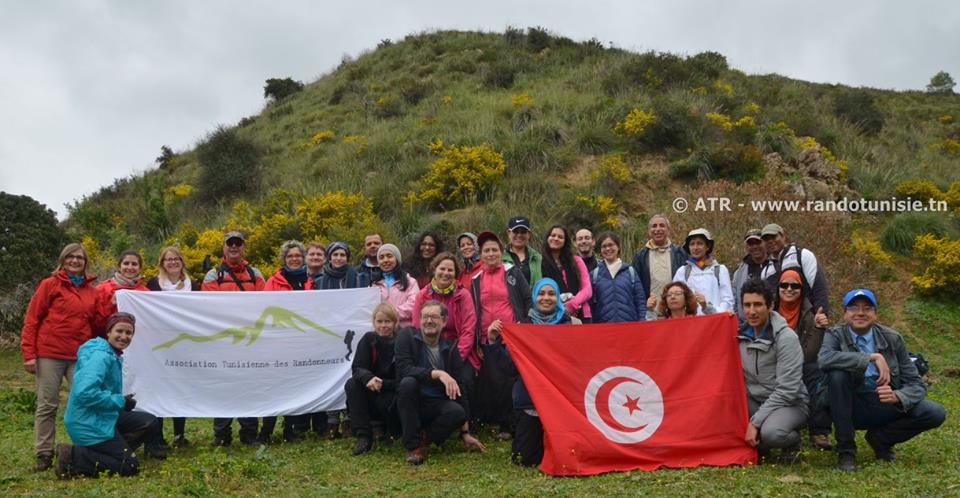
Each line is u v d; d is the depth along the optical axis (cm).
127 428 642
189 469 585
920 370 610
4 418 902
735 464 584
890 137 2445
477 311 726
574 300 745
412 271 851
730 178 1669
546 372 606
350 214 1570
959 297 1376
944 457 601
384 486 553
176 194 2273
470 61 3095
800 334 657
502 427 720
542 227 1477
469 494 521
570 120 1986
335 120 2795
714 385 602
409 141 2081
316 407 730
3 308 1394
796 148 1830
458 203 1656
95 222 1931
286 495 534
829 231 1188
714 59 3011
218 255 1557
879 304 1357
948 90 4041
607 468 578
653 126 1834
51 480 592
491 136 1956
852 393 587
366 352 683
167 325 720
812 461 602
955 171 2044
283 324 740
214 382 722
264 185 2180
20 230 1462
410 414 638
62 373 658
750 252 739
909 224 1557
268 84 3956
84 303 667
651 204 1608
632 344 612
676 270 784
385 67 3422
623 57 2692
